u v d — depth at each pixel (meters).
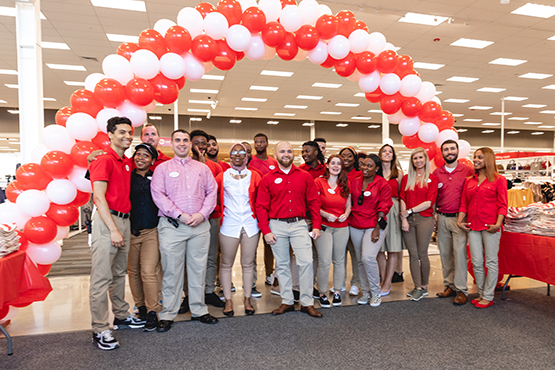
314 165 3.77
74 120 2.74
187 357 2.26
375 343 2.44
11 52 7.55
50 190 2.73
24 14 3.44
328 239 3.20
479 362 2.18
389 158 3.57
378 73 3.62
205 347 2.39
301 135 15.88
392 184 3.51
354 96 11.62
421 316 2.96
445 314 3.00
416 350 2.34
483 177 3.24
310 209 3.10
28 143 3.45
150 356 2.27
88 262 5.26
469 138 18.06
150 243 2.76
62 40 7.03
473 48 7.71
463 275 3.29
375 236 3.16
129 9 5.82
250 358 2.24
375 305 3.21
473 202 3.22
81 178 2.83
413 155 3.40
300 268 3.01
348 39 3.45
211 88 10.59
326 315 2.99
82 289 3.79
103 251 2.41
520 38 7.16
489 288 3.18
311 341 2.48
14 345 2.46
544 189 5.89
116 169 2.50
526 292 3.63
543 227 3.10
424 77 9.80
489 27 6.65
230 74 9.24
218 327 2.74
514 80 10.07
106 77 2.95
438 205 3.52
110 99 2.78
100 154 2.50
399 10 5.95
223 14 3.07
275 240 3.00
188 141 2.79
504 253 3.45
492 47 7.65
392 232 3.45
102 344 2.37
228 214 2.99
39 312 3.11
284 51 3.23
